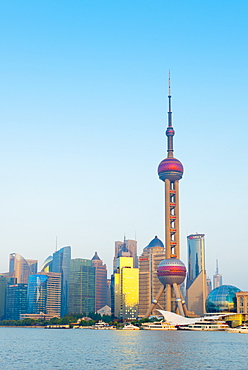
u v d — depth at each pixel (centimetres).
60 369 19462
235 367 19962
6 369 19612
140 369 19362
